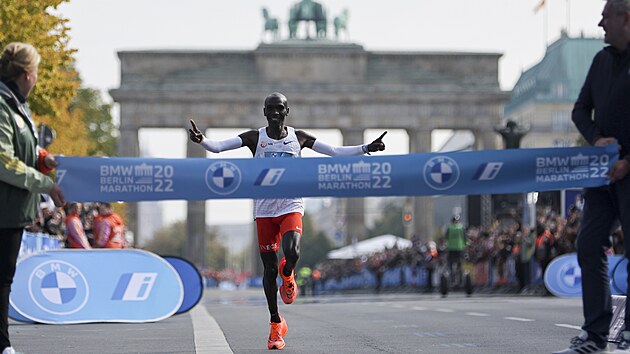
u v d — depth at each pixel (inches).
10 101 796.0
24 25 2878.9
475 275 3890.3
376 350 1039.6
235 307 2506.2
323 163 892.6
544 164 870.4
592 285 821.9
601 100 828.0
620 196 812.0
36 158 828.6
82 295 1590.8
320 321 1617.9
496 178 878.4
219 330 1398.9
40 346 1139.9
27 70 805.9
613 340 1014.4
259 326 1505.9
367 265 6220.5
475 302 2369.6
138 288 1614.2
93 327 1508.4
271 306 1054.4
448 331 1314.0
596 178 828.6
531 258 3142.2
